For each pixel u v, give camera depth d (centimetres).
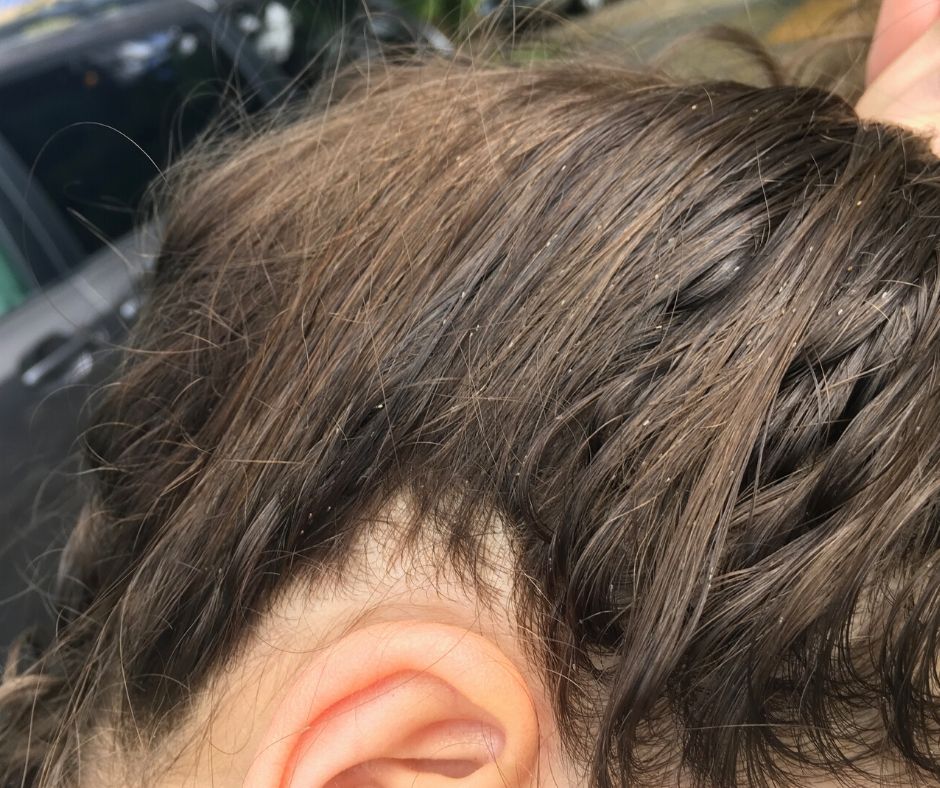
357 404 49
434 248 51
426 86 70
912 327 42
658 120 52
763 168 47
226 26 166
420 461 47
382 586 47
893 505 41
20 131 143
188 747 52
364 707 42
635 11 106
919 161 48
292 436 50
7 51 148
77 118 150
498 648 43
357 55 108
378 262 52
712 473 42
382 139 63
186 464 57
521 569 45
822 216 45
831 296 43
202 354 60
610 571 43
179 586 54
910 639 41
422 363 48
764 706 42
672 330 44
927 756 43
